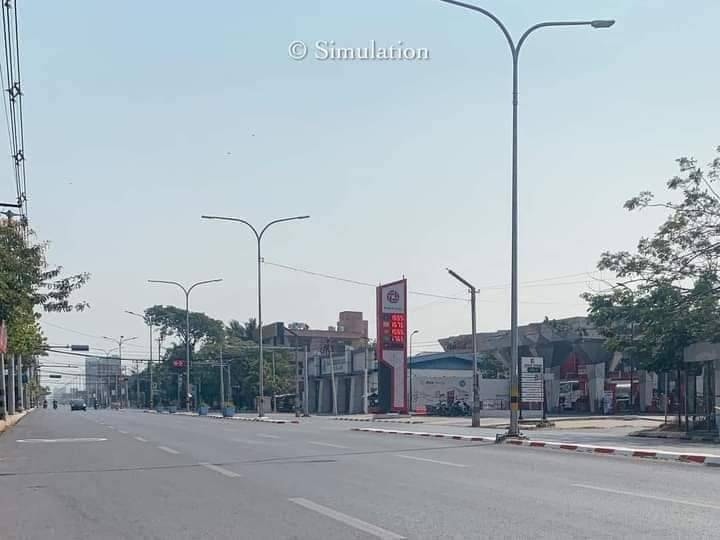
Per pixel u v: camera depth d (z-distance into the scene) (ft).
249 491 49.32
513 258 94.12
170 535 36.27
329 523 37.83
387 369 214.69
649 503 42.55
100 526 39.17
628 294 115.03
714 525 36.09
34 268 112.06
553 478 54.03
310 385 314.35
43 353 278.26
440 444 89.25
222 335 420.77
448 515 39.32
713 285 108.88
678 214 112.88
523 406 219.20
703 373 97.76
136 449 84.94
